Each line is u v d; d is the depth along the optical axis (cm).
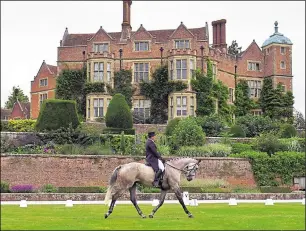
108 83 5197
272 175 3775
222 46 5928
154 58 5262
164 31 5597
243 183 3734
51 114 3897
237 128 4272
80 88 5284
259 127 4522
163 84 5156
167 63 5231
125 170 1728
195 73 5128
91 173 3547
